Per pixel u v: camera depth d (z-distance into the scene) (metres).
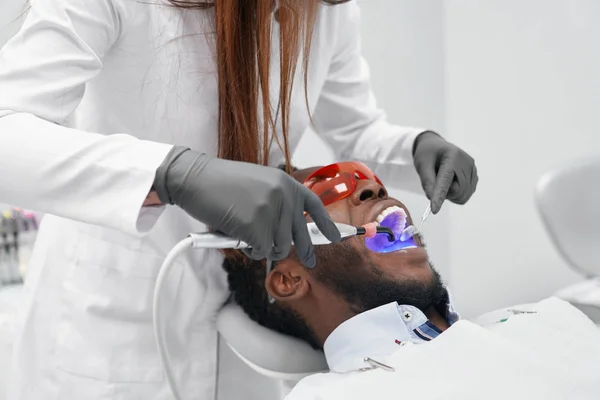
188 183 0.68
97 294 0.93
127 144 0.71
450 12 1.92
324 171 0.95
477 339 0.78
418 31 1.94
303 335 0.97
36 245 1.01
